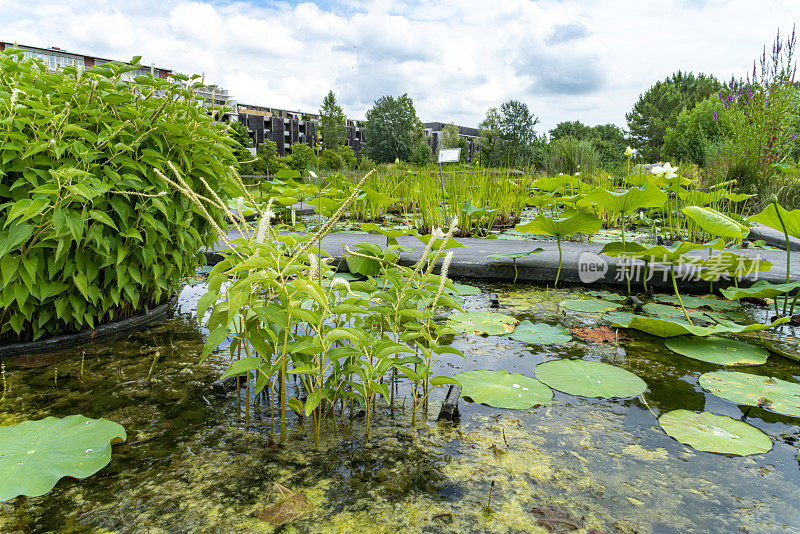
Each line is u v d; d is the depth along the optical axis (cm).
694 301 315
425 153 4394
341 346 163
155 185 235
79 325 234
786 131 757
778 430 154
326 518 110
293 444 143
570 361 208
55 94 223
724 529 107
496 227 708
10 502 115
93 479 125
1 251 189
